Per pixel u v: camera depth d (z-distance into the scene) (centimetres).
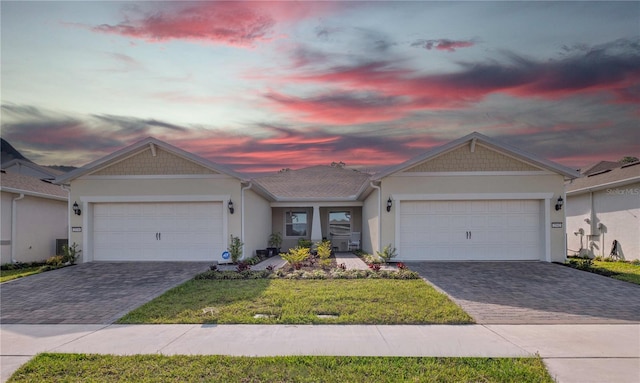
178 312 825
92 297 994
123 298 976
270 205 2238
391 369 534
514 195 1529
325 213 2355
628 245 1722
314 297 919
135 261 1580
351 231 2339
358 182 2564
